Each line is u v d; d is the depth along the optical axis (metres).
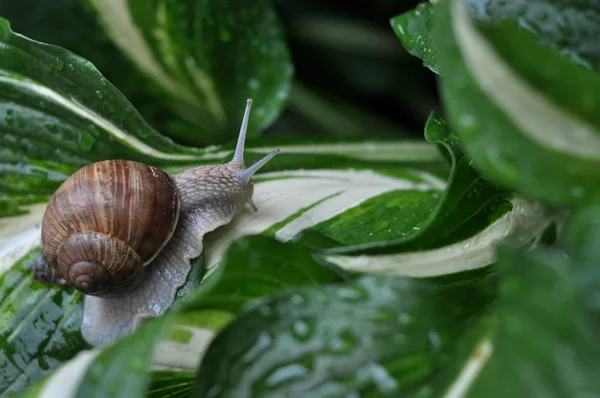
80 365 0.38
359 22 0.58
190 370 0.41
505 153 0.37
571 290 0.36
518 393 0.36
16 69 0.45
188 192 0.46
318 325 0.38
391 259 0.40
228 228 0.46
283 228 0.45
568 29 0.40
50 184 0.46
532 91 0.37
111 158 0.46
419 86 0.58
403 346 0.38
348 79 0.58
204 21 0.51
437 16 0.37
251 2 0.51
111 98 0.46
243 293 0.40
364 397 0.38
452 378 0.37
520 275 0.37
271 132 0.58
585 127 0.37
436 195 0.45
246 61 0.52
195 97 0.53
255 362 0.38
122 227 0.45
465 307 0.39
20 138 0.46
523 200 0.41
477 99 0.37
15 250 0.45
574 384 0.35
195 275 0.46
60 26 0.53
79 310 0.45
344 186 0.46
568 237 0.37
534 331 0.36
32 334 0.45
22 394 0.38
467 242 0.41
